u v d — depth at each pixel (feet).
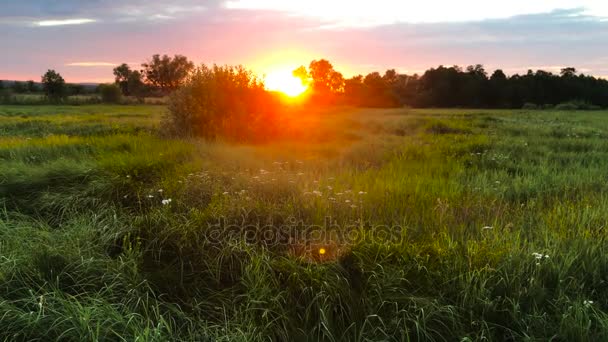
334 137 46.65
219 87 44.24
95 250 14.46
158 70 337.72
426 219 17.10
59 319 10.44
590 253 13.58
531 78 345.51
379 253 13.65
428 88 361.10
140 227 16.29
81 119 78.28
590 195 20.92
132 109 145.07
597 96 329.52
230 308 12.05
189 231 15.56
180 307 12.00
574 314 10.96
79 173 23.24
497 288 12.01
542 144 43.06
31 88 323.78
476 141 42.04
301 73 353.72
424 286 12.30
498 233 15.17
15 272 12.21
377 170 27.17
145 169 24.67
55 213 19.45
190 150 31.24
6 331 10.16
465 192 21.81
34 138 43.57
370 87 309.22
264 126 44.04
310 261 13.43
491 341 10.55
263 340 10.52
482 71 381.19
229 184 22.09
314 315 11.61
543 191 22.09
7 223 16.47
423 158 32.53
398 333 10.83
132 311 11.39
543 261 12.90
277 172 24.23
